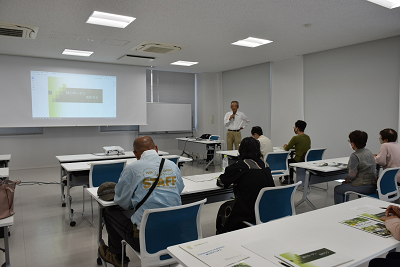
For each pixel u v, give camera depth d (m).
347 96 5.81
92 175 3.21
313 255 1.21
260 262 1.16
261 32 4.82
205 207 4.11
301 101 6.85
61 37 5.03
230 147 6.79
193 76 9.65
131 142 8.54
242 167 2.29
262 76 7.86
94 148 7.96
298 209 3.95
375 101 5.35
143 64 7.81
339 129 5.98
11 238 3.07
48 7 3.65
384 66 5.20
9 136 6.89
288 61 7.12
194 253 1.23
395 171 2.96
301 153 4.82
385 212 1.67
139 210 1.87
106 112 7.70
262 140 4.43
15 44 5.50
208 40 5.30
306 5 3.69
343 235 1.42
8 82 6.53
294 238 1.39
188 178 2.95
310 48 5.96
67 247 2.86
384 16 4.08
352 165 3.09
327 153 6.25
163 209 1.64
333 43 5.55
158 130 8.93
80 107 7.37
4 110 6.52
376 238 1.39
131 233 1.89
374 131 5.39
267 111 7.78
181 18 4.13
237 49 6.04
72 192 4.86
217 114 9.62
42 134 7.26
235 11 3.88
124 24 4.40
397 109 5.04
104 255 2.27
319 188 5.13
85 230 3.28
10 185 1.91
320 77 6.32
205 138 8.07
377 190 3.06
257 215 2.07
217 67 8.33
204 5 3.67
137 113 8.11
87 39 5.18
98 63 7.52
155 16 4.04
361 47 5.54
